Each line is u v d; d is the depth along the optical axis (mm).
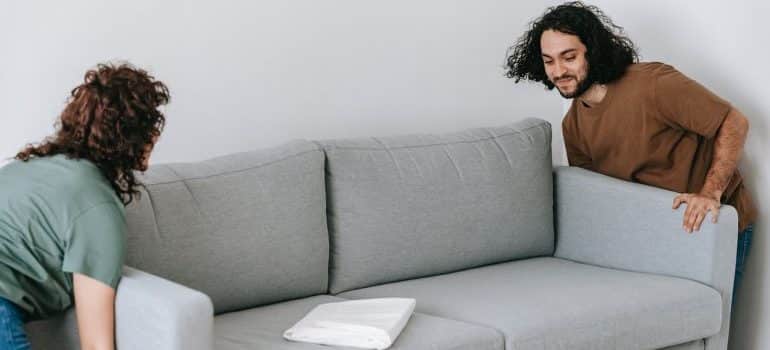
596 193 3275
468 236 3141
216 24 3174
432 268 3082
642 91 3115
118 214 2135
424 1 3676
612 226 3223
